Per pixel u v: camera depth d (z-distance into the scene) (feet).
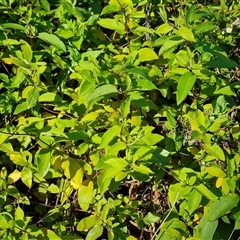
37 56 1.94
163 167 1.73
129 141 1.64
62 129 1.68
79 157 1.82
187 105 1.94
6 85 1.91
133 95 1.70
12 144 1.89
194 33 1.79
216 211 1.61
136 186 1.93
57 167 1.69
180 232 1.71
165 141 1.83
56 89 1.92
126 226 1.84
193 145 1.84
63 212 1.86
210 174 1.68
